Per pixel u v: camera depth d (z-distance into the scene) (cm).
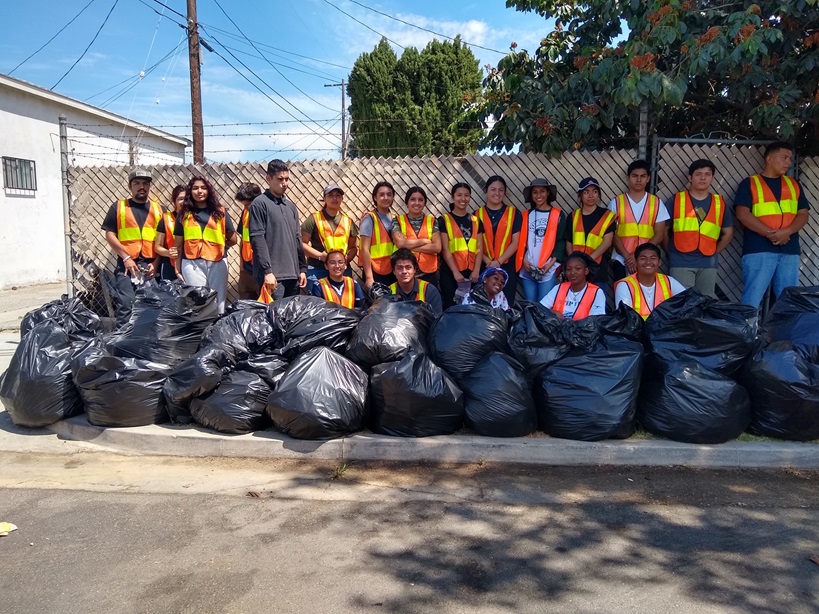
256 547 301
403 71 2022
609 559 290
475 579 274
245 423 421
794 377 402
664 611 250
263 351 460
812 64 578
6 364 673
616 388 406
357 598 260
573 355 427
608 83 588
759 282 558
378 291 509
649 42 570
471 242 571
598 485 373
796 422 405
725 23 580
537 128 624
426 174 631
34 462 411
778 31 535
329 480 379
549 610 251
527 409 412
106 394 432
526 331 445
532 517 333
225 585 269
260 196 553
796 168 611
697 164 544
